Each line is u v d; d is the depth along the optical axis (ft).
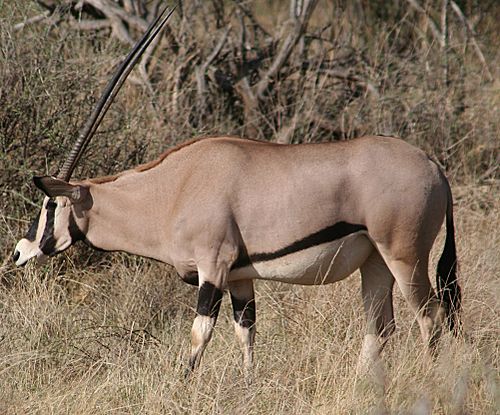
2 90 83.82
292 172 63.36
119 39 108.27
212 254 63.77
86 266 83.82
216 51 108.88
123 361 66.44
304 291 78.59
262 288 80.59
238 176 63.82
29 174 82.64
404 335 70.03
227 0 124.36
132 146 89.92
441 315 65.46
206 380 63.67
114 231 67.56
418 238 63.21
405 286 64.08
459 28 134.92
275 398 61.46
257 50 116.37
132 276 81.35
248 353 67.97
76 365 67.72
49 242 67.77
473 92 116.16
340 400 59.21
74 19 107.45
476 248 86.43
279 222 63.36
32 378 65.36
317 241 63.41
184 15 112.68
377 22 135.54
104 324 74.23
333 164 63.05
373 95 112.47
